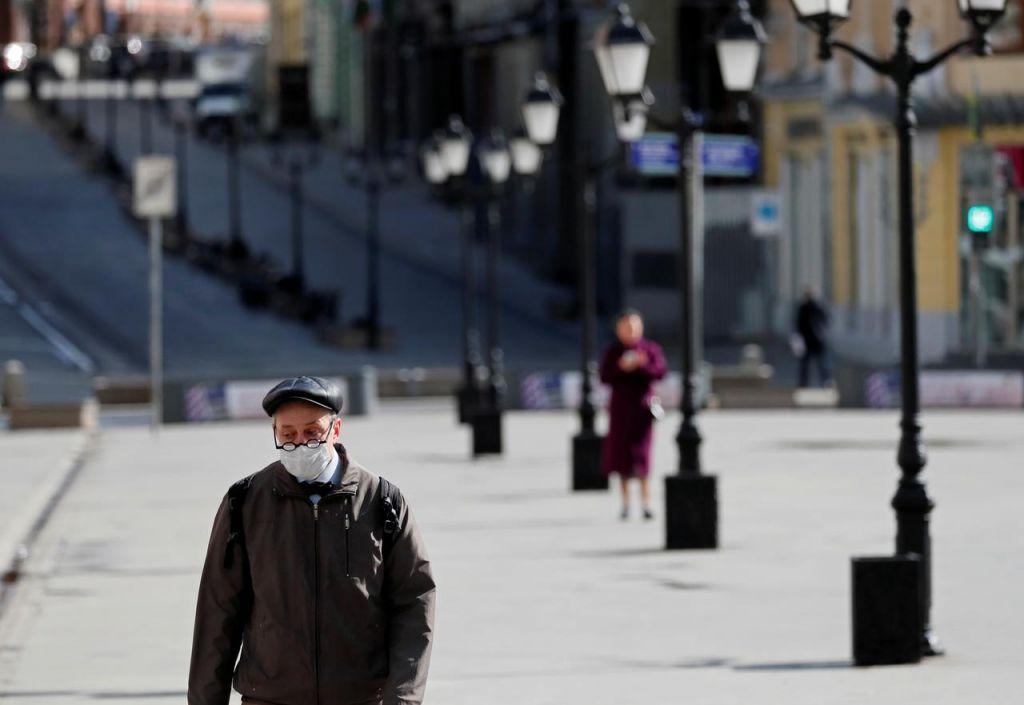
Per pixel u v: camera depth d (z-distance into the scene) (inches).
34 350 5728.3
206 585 748.6
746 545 1993.1
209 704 745.6
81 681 1309.1
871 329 5556.1
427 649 738.2
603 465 2294.5
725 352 6127.0
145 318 6466.5
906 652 1309.1
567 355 6018.7
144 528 2242.9
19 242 7672.2
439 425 4065.0
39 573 1883.6
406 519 747.4
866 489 2564.0
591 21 6993.1
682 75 6825.8
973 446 3284.9
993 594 1612.9
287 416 730.2
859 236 5689.0
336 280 7421.3
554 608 1590.8
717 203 6368.1
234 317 6609.3
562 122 7327.8
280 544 733.9
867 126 5541.3
